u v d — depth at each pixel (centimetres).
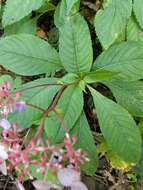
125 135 43
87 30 45
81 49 45
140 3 44
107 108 43
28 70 46
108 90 51
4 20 47
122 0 44
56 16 50
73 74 44
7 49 46
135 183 48
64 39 45
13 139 36
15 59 46
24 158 34
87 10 53
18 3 47
